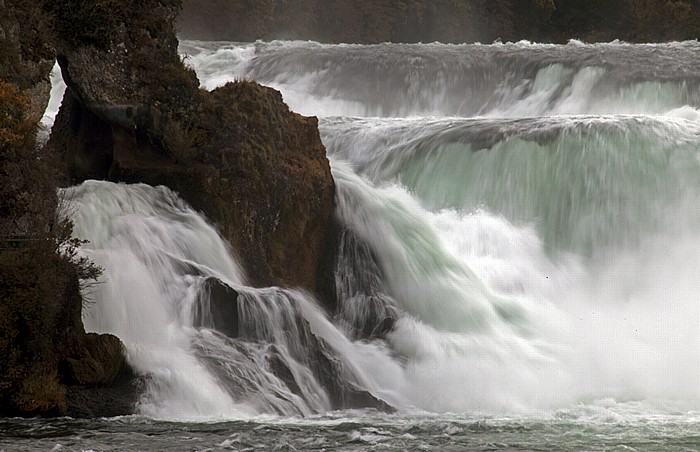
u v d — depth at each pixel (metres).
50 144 104.56
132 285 88.75
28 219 88.06
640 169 121.38
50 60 101.25
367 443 73.12
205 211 102.62
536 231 121.12
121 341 82.81
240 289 92.12
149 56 107.75
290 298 94.00
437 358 99.94
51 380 77.88
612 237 120.19
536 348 104.56
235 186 104.81
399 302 107.38
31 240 82.38
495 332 105.75
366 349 99.94
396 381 96.25
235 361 86.88
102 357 79.88
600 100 172.38
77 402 78.31
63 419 76.56
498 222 120.94
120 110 105.38
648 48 183.12
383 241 111.00
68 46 104.06
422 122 133.25
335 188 113.25
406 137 130.00
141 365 82.31
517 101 180.00
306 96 190.88
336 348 97.62
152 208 99.75
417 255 110.50
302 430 76.50
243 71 197.88
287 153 110.12
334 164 123.12
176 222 98.69
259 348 89.38
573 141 123.25
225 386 84.31
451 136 127.31
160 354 84.19
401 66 188.88
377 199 114.19
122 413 78.69
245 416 81.81
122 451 67.81
